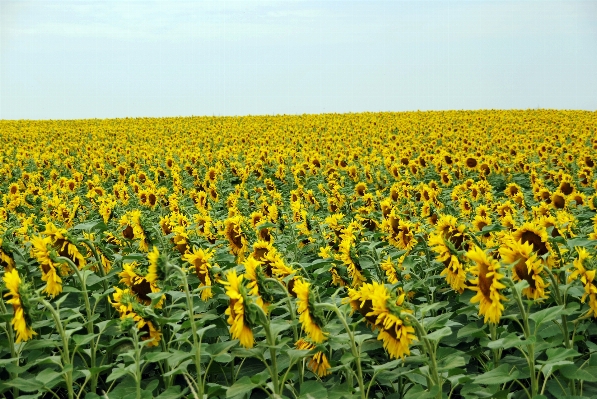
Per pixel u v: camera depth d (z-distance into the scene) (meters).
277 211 10.53
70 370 4.89
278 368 5.26
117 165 22.84
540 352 5.39
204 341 6.48
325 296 6.87
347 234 7.23
